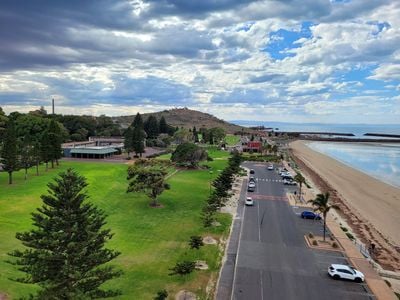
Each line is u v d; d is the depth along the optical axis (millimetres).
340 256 48500
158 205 69938
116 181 89438
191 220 61344
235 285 39094
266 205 75562
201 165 125312
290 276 41781
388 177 131250
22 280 25938
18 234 25781
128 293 35594
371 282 41000
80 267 26375
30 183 82250
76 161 125750
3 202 64562
